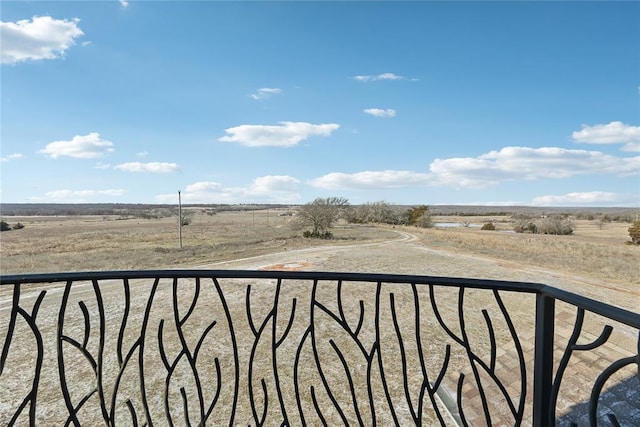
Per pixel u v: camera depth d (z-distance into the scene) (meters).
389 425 5.11
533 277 14.09
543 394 1.44
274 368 1.94
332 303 10.27
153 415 5.39
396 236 36.22
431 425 5.05
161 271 1.73
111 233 41.41
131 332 8.41
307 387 6.12
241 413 5.43
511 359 6.02
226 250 24.03
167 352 7.38
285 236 34.59
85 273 1.68
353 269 16.20
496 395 5.13
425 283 1.66
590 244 27.67
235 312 9.64
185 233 41.00
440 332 8.27
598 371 4.79
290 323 1.96
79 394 5.90
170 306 10.25
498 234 38.00
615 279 13.95
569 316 6.74
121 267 17.86
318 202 35.28
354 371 6.59
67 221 69.44
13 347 7.64
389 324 8.77
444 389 5.71
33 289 12.62
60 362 1.74
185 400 1.94
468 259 19.17
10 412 5.45
